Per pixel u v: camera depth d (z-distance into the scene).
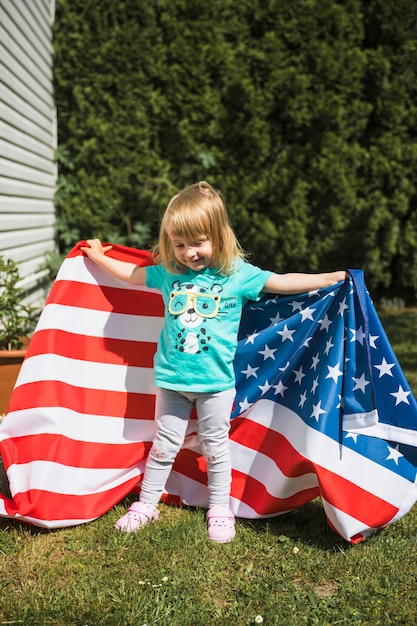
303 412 3.09
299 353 3.19
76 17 8.09
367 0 8.58
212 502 3.12
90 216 8.62
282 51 8.52
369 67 8.62
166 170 8.75
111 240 8.68
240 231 9.01
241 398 3.32
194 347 2.96
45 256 8.02
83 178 8.58
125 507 3.24
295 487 3.09
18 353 4.52
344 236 9.11
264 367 3.27
